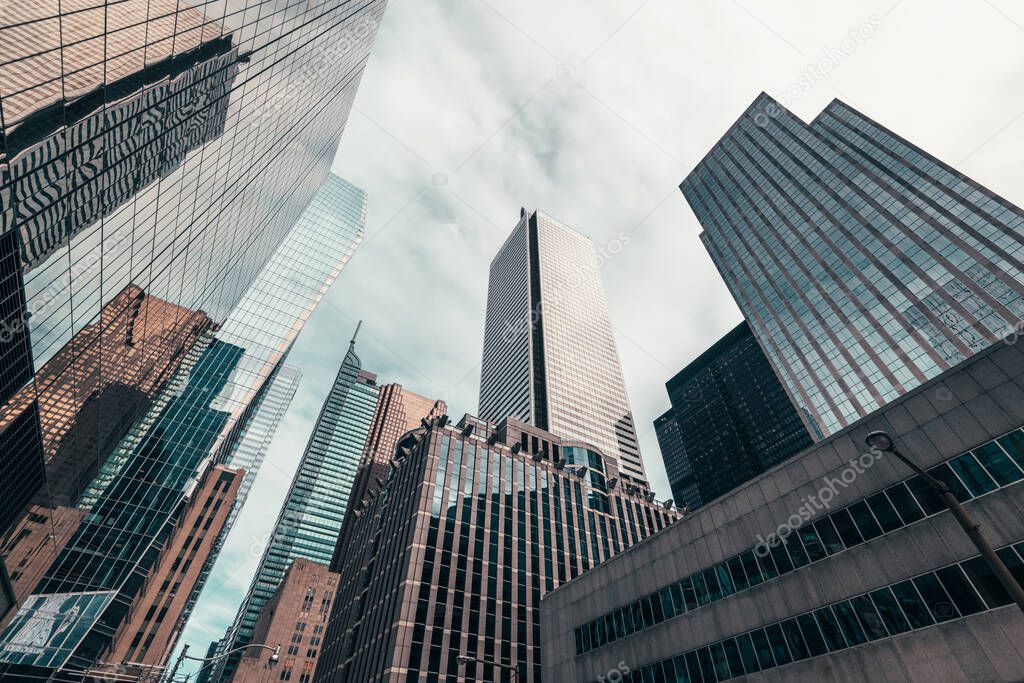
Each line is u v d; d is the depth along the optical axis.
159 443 89.62
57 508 51.09
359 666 60.97
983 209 93.31
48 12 18.64
